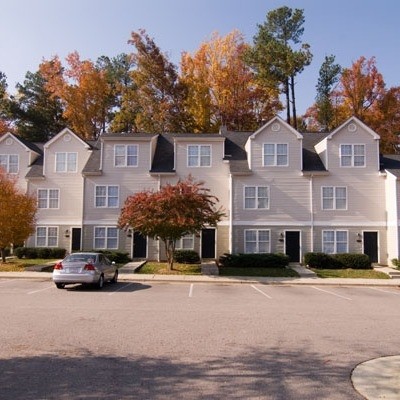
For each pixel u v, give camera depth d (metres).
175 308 13.41
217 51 49.16
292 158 31.58
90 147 33.91
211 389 6.15
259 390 6.13
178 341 8.96
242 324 10.89
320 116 52.09
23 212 26.70
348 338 9.45
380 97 47.94
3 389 6.07
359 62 48.41
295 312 13.01
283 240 30.98
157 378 6.60
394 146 47.25
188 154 32.53
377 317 12.29
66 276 18.03
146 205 24.52
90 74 51.44
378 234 30.92
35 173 33.78
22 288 18.39
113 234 32.19
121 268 25.50
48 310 12.67
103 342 8.80
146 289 18.84
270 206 31.25
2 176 27.83
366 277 25.44
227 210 31.84
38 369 7.00
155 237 26.30
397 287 21.88
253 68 50.56
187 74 49.16
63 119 57.06
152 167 32.84
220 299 15.85
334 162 31.52
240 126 48.28
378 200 31.22
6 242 26.67
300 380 6.58
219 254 31.28
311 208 31.19
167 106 47.22
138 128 47.62
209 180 32.25
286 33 52.28
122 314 12.15
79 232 33.00
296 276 25.27
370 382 6.48
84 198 32.44
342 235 31.05
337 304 15.07
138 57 48.72
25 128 53.94
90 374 6.76
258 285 21.59
